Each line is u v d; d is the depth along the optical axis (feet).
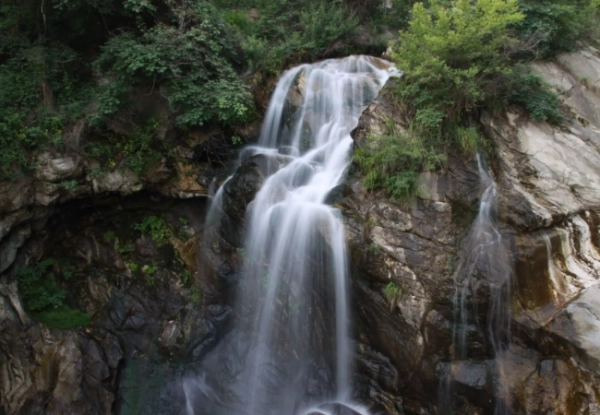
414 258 25.02
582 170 27.63
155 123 33.47
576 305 22.59
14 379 27.55
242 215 31.24
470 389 22.93
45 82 32.19
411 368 24.66
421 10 30.14
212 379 30.50
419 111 28.91
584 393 21.02
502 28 28.19
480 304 23.57
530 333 22.82
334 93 36.58
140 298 33.68
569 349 21.72
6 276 30.35
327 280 27.50
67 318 31.27
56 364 28.96
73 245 34.63
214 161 35.35
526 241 24.63
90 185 32.30
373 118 30.68
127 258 35.01
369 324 26.27
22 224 30.86
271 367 29.60
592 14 36.17
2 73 32.09
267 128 37.22
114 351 31.27
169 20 35.09
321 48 43.60
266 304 30.09
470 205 26.27
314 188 30.53
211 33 35.47
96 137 32.55
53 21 34.40
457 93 28.71
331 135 34.06
